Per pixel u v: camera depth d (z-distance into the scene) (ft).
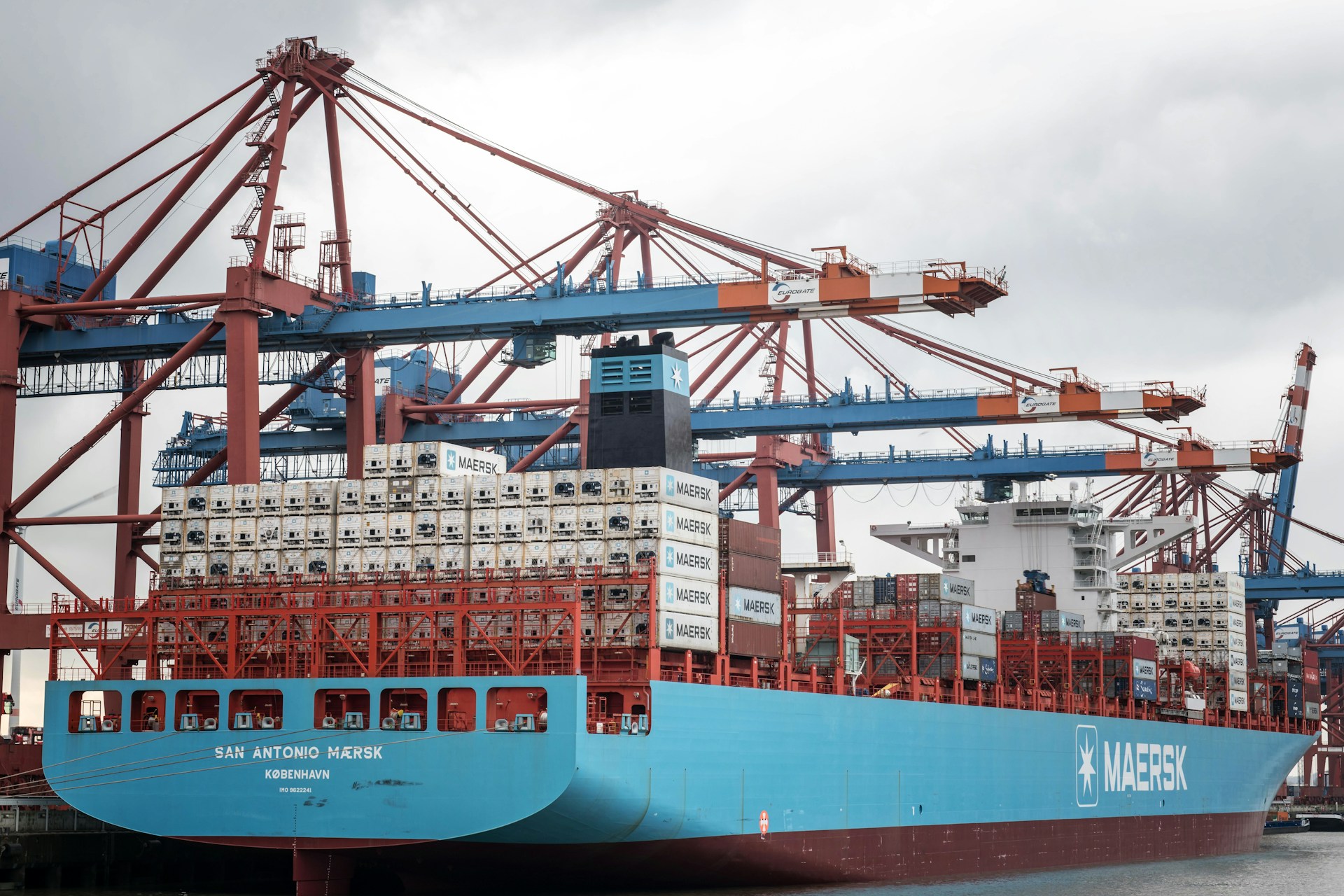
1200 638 354.74
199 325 275.18
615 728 187.73
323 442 344.28
